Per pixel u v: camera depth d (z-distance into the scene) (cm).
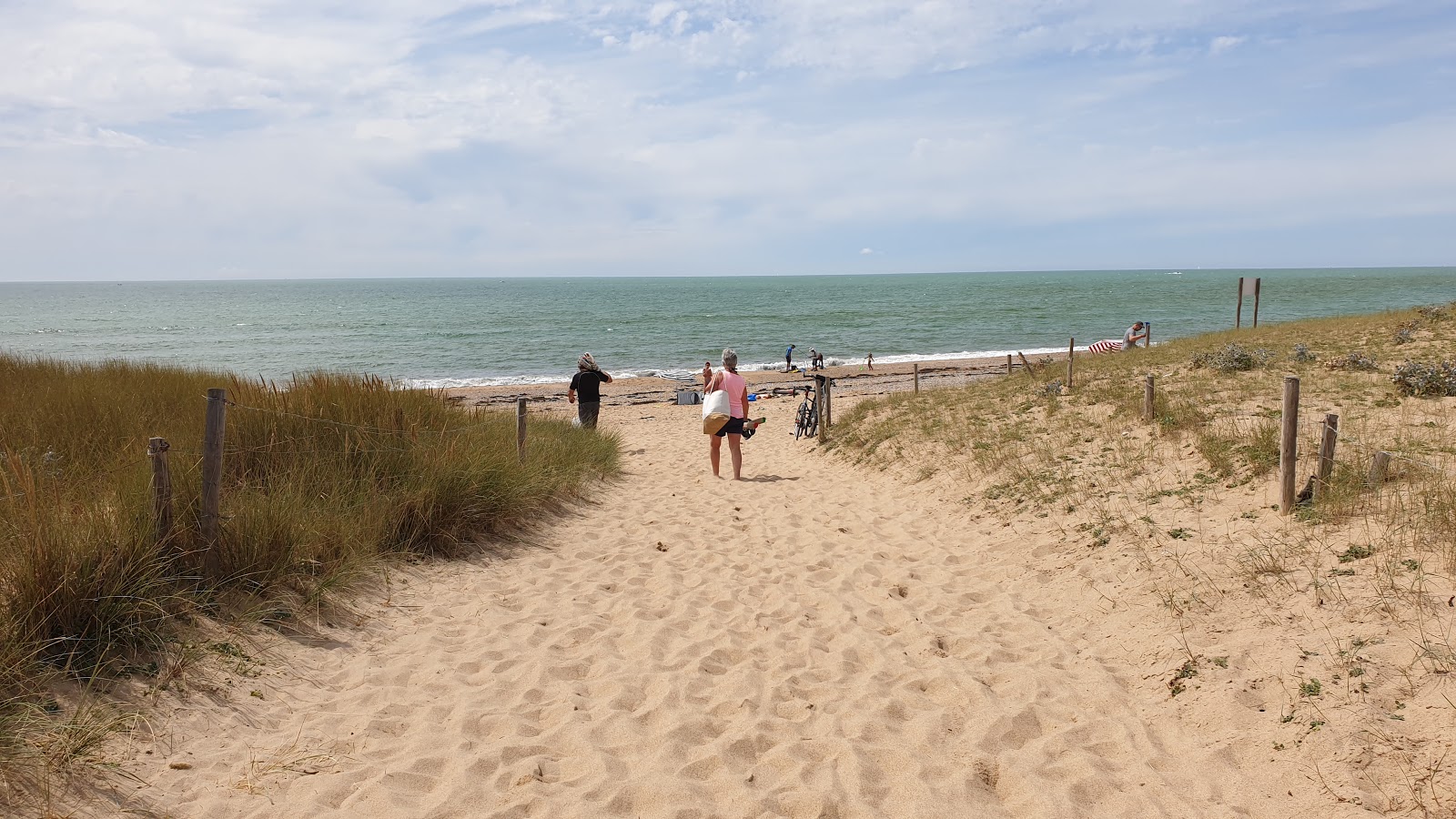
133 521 477
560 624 568
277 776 355
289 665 457
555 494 916
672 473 1259
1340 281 15650
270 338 6206
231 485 636
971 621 573
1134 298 10256
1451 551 462
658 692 462
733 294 15638
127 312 10444
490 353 5012
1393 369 1124
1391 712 356
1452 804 299
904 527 846
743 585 664
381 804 339
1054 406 1161
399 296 16838
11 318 9069
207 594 484
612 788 360
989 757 389
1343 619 435
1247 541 573
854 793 360
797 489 1098
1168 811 341
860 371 3666
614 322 7488
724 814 346
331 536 598
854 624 572
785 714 439
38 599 408
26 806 302
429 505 700
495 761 379
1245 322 5762
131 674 403
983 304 9619
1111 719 421
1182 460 797
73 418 817
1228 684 419
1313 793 333
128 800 321
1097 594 578
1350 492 582
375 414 839
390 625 536
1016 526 766
